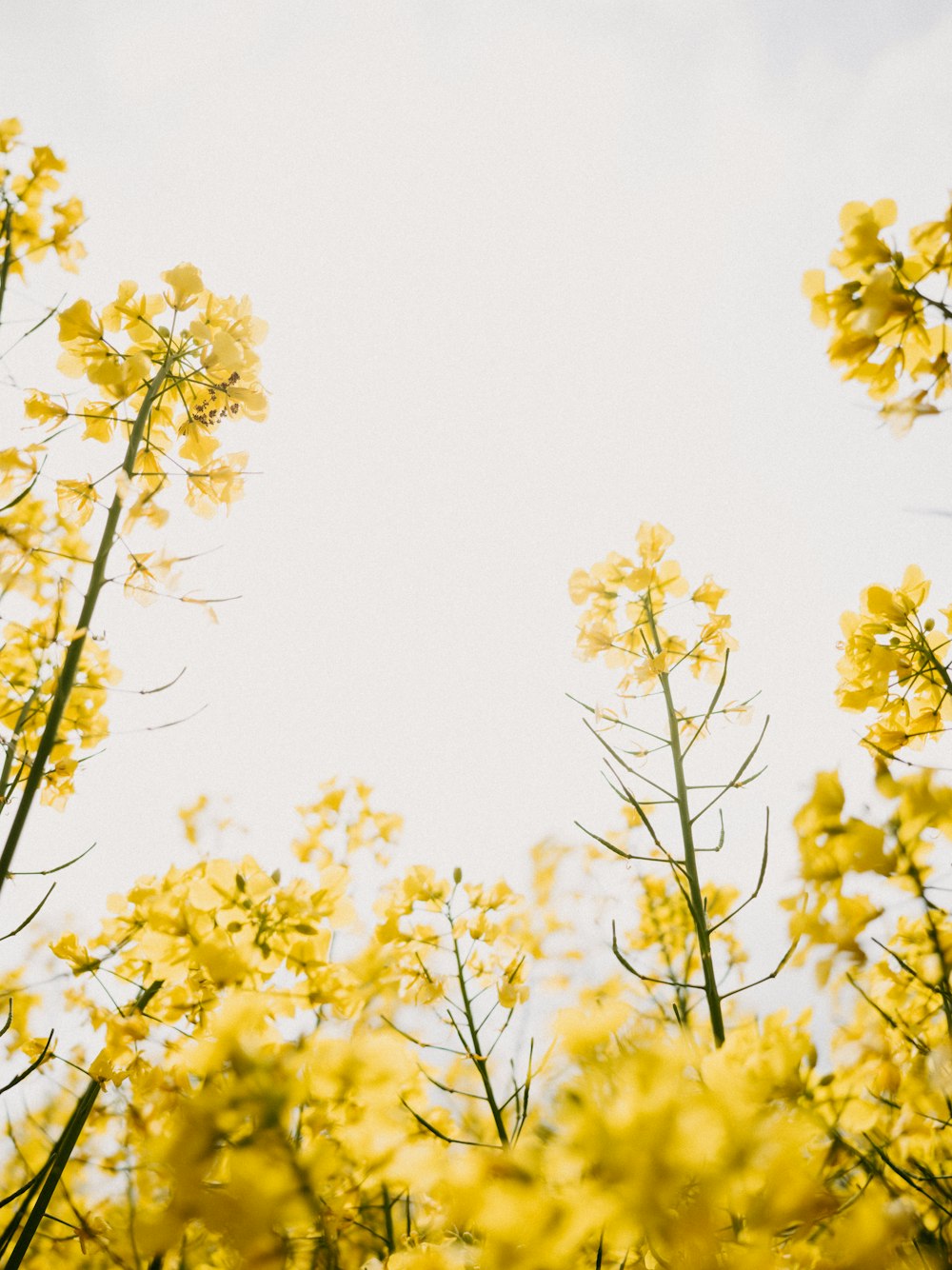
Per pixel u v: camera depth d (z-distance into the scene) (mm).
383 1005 248
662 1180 98
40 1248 258
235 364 280
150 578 249
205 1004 232
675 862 260
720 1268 95
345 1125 128
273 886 240
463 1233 188
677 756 278
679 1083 106
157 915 235
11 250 281
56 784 284
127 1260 200
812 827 180
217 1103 111
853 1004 198
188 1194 106
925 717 275
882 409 217
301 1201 106
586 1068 117
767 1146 102
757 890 241
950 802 168
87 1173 259
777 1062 171
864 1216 115
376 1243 226
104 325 281
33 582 252
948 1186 173
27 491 257
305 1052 124
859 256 222
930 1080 189
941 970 195
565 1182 107
